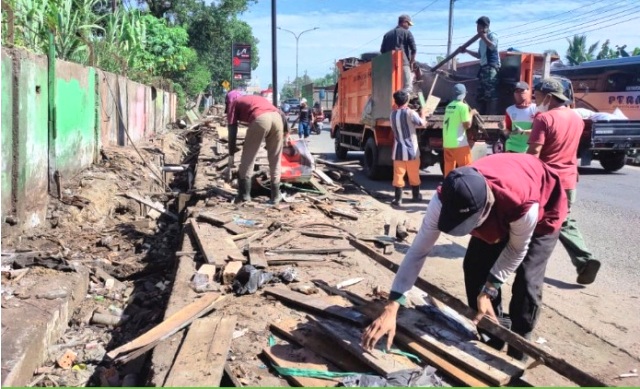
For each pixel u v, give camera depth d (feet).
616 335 14.74
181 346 12.03
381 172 40.70
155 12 114.32
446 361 11.44
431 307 13.46
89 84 32.81
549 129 17.16
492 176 10.32
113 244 23.50
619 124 47.03
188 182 41.04
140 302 18.31
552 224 12.01
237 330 13.33
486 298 11.28
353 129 48.26
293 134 84.17
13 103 20.59
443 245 22.56
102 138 36.81
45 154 24.50
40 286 16.67
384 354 11.52
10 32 24.00
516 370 10.88
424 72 42.42
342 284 16.39
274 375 11.50
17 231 20.90
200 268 17.10
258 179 29.71
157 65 75.66
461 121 28.60
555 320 15.51
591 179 45.24
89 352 14.98
